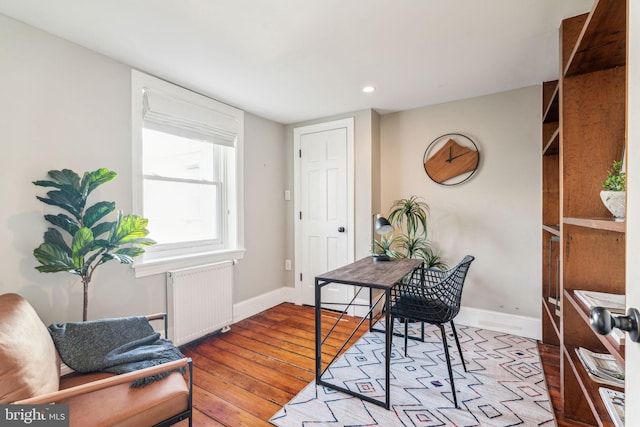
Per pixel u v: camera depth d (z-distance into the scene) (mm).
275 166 3561
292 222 3670
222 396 1836
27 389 1008
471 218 2879
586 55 1318
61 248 1642
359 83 2512
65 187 1659
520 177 2674
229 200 3035
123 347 1525
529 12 1592
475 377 1994
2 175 1601
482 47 1962
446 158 2975
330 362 2223
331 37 1831
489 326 2785
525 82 2535
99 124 1994
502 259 2752
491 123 2781
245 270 3158
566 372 1602
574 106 1499
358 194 3229
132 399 1212
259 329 2852
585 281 1501
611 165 1434
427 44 1919
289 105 3008
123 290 2127
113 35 1791
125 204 2133
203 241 2785
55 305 1788
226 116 2912
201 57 2053
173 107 2408
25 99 1678
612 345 915
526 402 1735
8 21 1617
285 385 1947
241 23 1682
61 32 1757
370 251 3146
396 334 2691
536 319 2605
